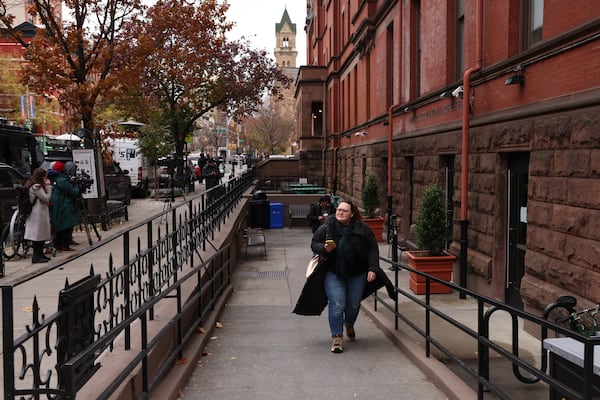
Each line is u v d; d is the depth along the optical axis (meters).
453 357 4.93
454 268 10.10
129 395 3.89
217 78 29.81
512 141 7.67
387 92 17.48
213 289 8.12
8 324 2.51
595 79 5.81
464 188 9.20
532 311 6.87
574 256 5.99
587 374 2.78
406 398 4.91
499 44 8.38
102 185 15.76
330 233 6.36
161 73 26.89
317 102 36.94
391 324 7.38
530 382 4.60
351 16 25.05
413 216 13.44
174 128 28.89
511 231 8.21
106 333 3.58
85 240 12.71
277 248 15.41
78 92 15.04
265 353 6.31
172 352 5.20
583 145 5.82
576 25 6.22
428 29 12.51
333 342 6.36
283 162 38.09
